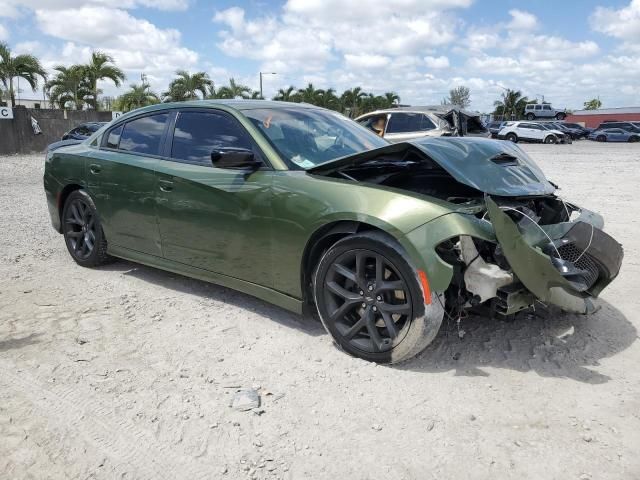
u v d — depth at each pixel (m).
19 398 2.87
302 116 4.30
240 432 2.59
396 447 2.49
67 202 5.27
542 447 2.47
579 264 3.36
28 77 30.31
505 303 2.99
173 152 4.34
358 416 2.72
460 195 3.71
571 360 3.30
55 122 27.31
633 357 3.34
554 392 2.94
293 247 3.46
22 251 5.82
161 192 4.24
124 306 4.20
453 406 2.81
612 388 2.98
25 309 4.10
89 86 36.25
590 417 2.70
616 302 4.29
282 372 3.16
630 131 40.59
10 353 3.38
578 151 26.67
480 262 2.97
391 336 3.14
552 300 3.12
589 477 2.27
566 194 9.84
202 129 4.21
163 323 3.87
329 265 3.35
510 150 3.83
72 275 4.99
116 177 4.64
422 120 13.55
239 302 4.28
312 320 3.92
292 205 3.44
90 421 2.66
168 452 2.45
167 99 41.03
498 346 3.47
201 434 2.57
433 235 2.93
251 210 3.64
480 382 3.04
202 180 3.94
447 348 3.44
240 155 3.56
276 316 3.99
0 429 2.59
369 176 3.85
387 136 13.84
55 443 2.50
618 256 3.50
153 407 2.79
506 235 2.86
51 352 3.39
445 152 3.43
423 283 2.94
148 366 3.23
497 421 2.68
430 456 2.42
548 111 53.16
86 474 2.30
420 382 3.04
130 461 2.38
